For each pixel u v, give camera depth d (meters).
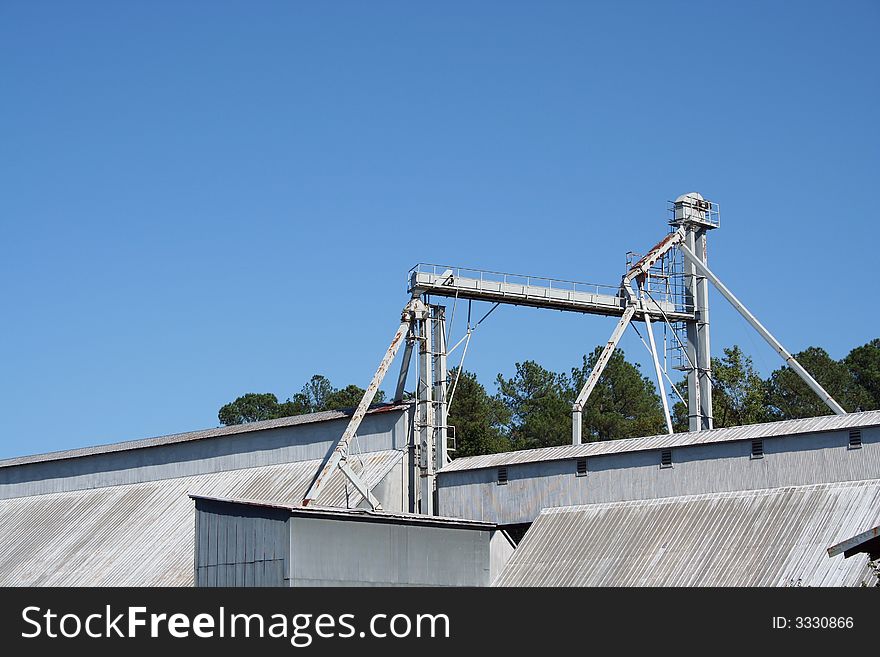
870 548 44.81
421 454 84.06
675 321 93.38
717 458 71.38
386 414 87.31
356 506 82.81
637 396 155.62
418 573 72.62
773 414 137.50
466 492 81.94
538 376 166.00
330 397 173.50
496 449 141.88
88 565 92.69
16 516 109.69
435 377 85.81
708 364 93.06
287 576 66.75
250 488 94.19
